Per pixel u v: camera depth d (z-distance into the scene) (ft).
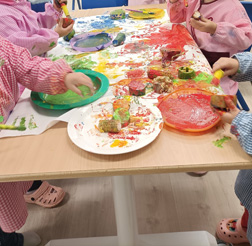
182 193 5.20
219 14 4.83
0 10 3.95
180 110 2.95
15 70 3.17
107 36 4.79
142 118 2.89
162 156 2.46
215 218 4.77
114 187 3.45
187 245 4.24
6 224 3.76
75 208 5.08
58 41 4.88
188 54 4.06
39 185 5.06
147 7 6.13
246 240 4.26
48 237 4.69
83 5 7.41
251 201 3.45
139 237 4.34
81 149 2.61
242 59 3.18
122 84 3.48
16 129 2.88
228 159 2.38
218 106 2.56
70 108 3.11
